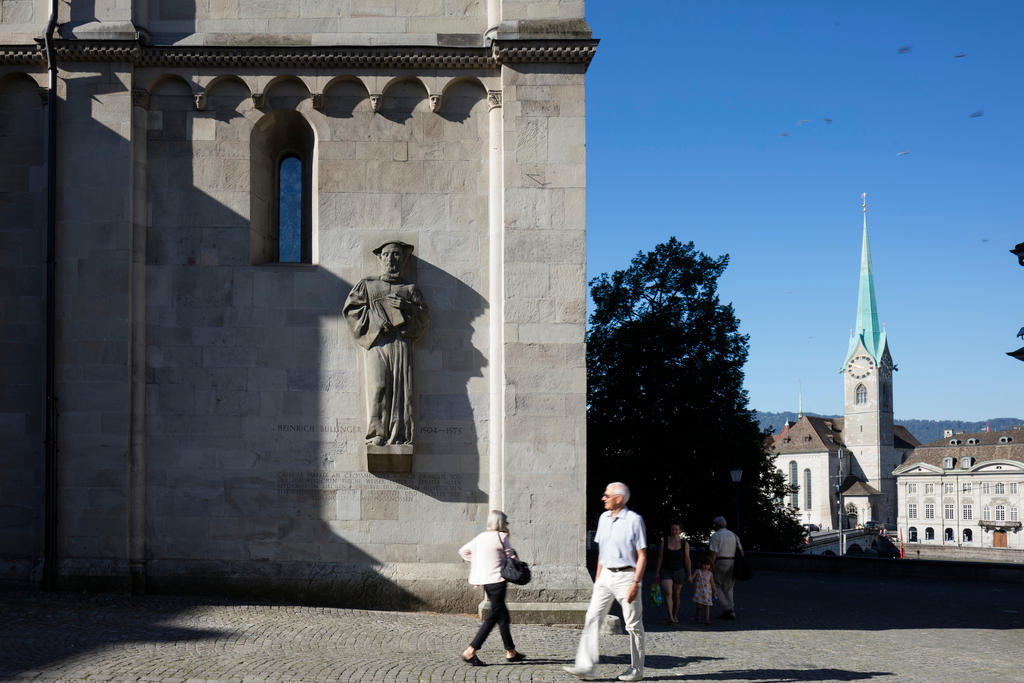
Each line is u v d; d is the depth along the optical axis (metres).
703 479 46.91
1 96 16.55
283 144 17.34
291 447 16.25
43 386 16.11
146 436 16.16
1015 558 104.56
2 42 16.52
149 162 16.48
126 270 16.02
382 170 16.62
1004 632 18.23
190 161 16.50
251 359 16.33
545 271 16.02
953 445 169.88
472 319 16.50
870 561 36.75
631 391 47.34
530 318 15.95
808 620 19.70
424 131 16.67
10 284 16.31
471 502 16.23
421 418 16.28
